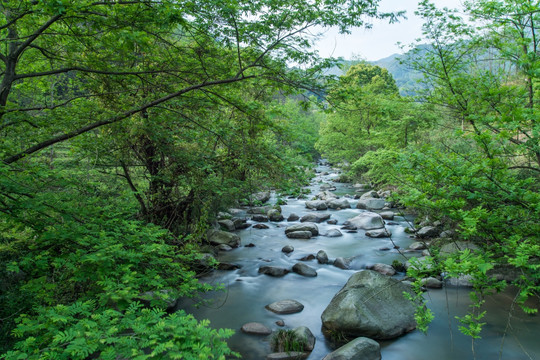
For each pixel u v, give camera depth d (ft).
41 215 13.56
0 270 16.61
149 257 13.96
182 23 14.38
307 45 17.06
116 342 7.03
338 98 18.12
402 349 17.93
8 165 12.76
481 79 17.66
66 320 7.70
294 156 21.54
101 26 15.33
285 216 51.62
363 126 67.72
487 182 11.64
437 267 11.18
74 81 24.53
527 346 17.53
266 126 20.13
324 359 16.63
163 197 28.48
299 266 29.07
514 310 21.07
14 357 6.71
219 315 21.79
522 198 11.27
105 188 21.70
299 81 18.39
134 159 27.20
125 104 21.43
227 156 24.22
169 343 6.20
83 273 11.59
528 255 8.96
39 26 18.22
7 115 16.78
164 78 22.06
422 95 26.20
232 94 22.06
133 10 15.24
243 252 34.24
